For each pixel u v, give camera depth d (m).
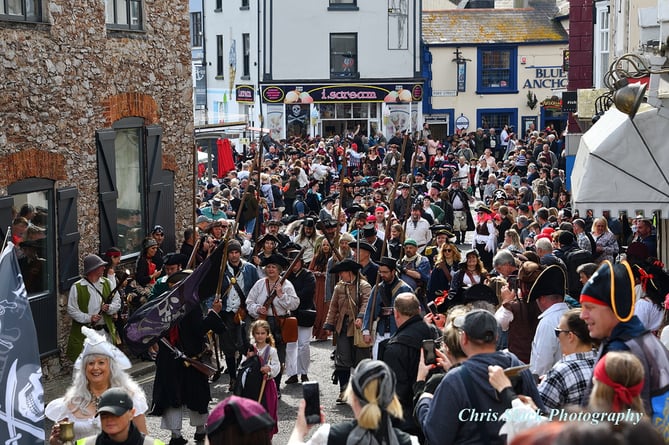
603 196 13.29
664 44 14.23
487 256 26.09
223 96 68.50
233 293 16.98
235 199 32.09
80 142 19.17
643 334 7.94
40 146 18.06
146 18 21.33
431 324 12.96
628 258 14.54
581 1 37.34
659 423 7.65
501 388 7.88
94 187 19.61
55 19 18.45
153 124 21.61
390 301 15.48
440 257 18.86
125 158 20.97
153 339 14.34
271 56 62.50
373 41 62.91
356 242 18.61
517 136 65.38
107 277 18.36
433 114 64.69
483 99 64.81
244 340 17.11
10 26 17.36
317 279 20.78
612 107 15.24
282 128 62.84
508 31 64.94
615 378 6.98
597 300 7.98
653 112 13.20
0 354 10.04
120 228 20.77
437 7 75.50
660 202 13.19
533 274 12.71
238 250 17.41
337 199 32.19
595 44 36.75
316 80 62.50
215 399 16.67
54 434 9.59
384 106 63.22
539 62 64.81
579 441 4.39
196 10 71.75
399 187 31.66
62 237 18.47
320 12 62.44
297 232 24.36
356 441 7.30
